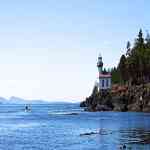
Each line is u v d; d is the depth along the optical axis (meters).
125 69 195.00
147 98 168.38
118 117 129.00
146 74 186.25
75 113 174.00
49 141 61.72
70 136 69.19
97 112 180.62
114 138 62.28
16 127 95.94
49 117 144.88
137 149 48.06
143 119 114.44
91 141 59.16
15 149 52.97
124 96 181.12
